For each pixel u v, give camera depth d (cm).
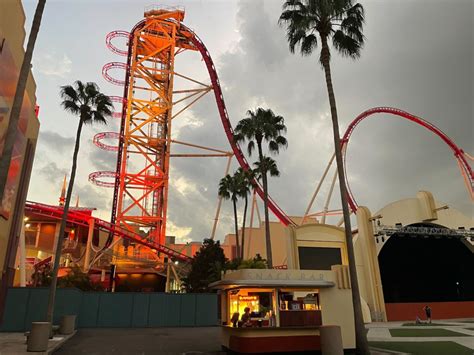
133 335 3145
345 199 2266
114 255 7619
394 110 8256
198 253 6353
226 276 2364
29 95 3316
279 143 4512
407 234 5606
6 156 1595
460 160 8162
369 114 8038
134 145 9044
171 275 8188
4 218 2891
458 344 2422
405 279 6469
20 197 3372
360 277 5184
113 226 7862
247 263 5216
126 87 9519
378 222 5319
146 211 8600
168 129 9281
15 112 1653
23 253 4416
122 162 8719
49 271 5569
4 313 3450
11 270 3394
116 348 2278
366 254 5241
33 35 1769
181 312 4381
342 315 2139
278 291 2059
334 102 2461
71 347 2311
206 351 2186
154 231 8650
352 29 2617
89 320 4112
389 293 6325
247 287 2052
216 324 4409
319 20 2550
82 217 7669
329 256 4894
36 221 8900
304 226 4897
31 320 3547
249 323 1981
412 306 5375
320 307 2117
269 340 1947
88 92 3222
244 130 4419
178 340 2762
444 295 6475
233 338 2045
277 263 10588
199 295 4488
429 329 3556
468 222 5841
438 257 6525
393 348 2264
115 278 8056
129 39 9906
